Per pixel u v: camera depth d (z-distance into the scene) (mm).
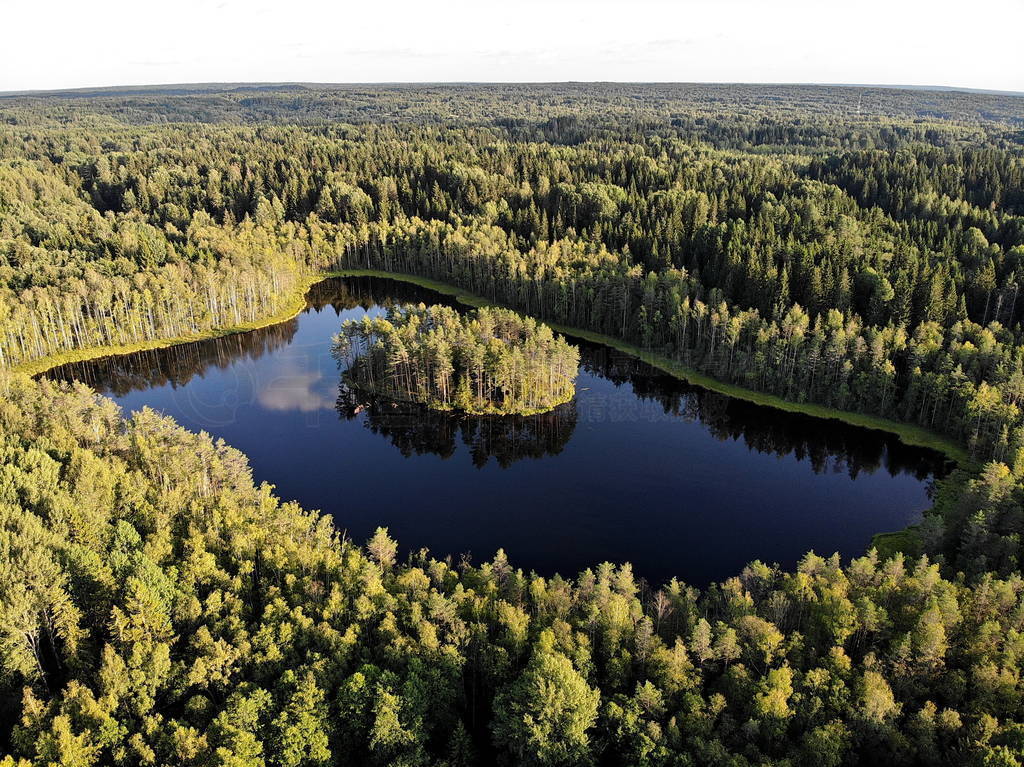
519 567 91875
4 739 56312
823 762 52906
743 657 62562
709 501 109188
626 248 199750
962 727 55438
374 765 55750
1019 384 116250
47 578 64375
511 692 57469
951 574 81625
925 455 122625
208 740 53438
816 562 75375
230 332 187625
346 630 63812
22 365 160750
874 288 156875
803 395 140750
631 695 60375
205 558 72000
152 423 107812
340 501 108062
